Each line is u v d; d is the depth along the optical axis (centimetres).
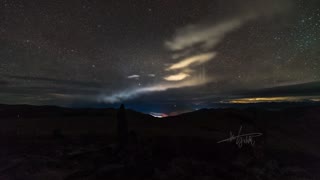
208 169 1677
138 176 1551
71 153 1923
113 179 1499
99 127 2972
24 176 1466
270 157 1909
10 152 1938
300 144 2162
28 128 2836
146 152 1922
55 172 1544
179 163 1752
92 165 1700
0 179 1430
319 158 1905
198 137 2170
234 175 1606
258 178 1585
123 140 2061
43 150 2012
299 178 1580
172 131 2448
